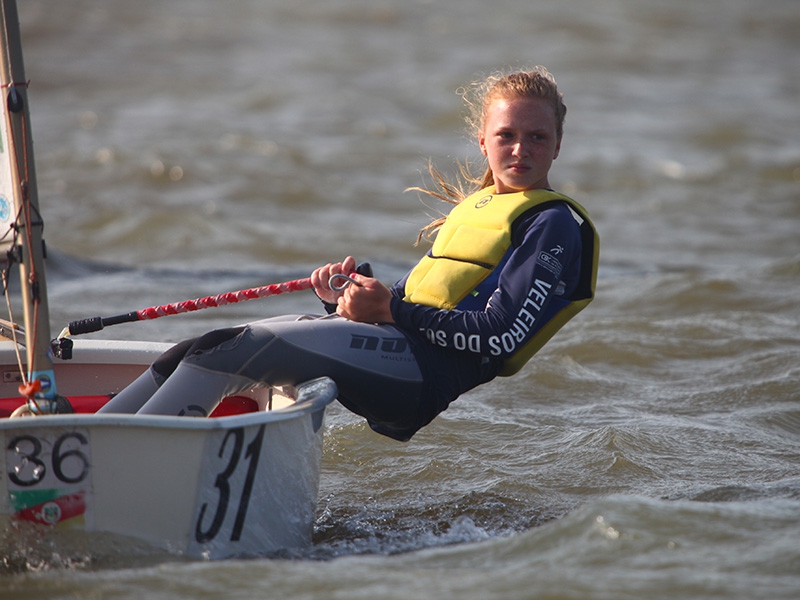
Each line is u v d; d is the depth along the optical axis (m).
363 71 86.19
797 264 27.28
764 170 52.69
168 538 9.19
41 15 114.50
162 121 63.28
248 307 24.72
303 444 10.09
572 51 99.75
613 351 19.97
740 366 18.91
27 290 9.83
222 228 35.41
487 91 11.56
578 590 8.50
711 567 8.98
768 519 10.16
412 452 14.34
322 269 11.23
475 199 11.37
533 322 10.23
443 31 111.06
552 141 11.09
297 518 10.35
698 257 34.66
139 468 9.05
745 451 14.41
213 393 10.12
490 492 12.76
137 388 10.53
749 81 88.75
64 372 13.05
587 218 10.91
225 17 119.50
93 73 82.62
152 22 113.88
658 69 93.12
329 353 10.28
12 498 9.00
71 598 8.54
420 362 10.52
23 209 9.67
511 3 131.00
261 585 8.77
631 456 13.92
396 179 48.88
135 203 41.03
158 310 11.12
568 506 12.32
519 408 16.77
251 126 62.22
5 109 9.59
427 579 8.89
